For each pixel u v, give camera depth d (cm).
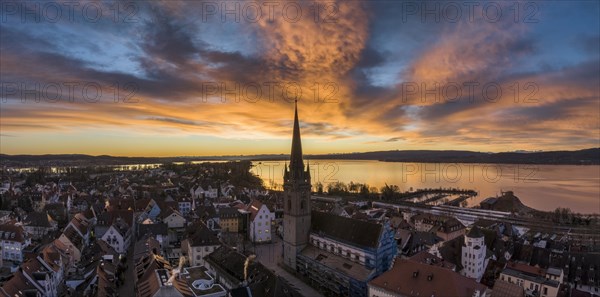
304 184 13575
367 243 11356
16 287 9600
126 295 11444
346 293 11206
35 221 18850
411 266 8962
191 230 15812
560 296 11050
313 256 12975
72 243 14875
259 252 16488
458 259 13750
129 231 18112
